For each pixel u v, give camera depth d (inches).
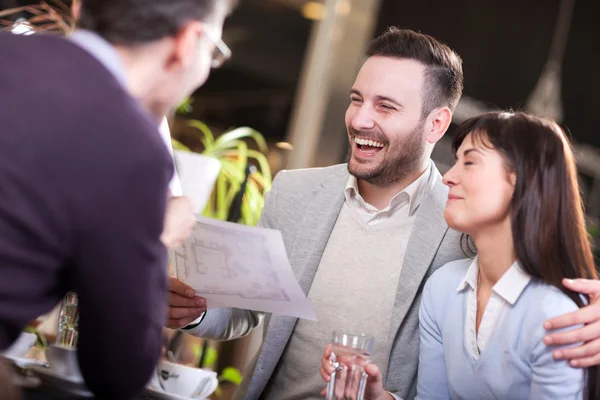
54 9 90.7
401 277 68.8
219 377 104.6
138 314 42.7
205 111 166.1
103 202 40.4
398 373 67.8
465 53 180.1
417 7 175.9
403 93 69.7
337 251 72.6
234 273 59.1
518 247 56.3
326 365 57.2
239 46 170.1
